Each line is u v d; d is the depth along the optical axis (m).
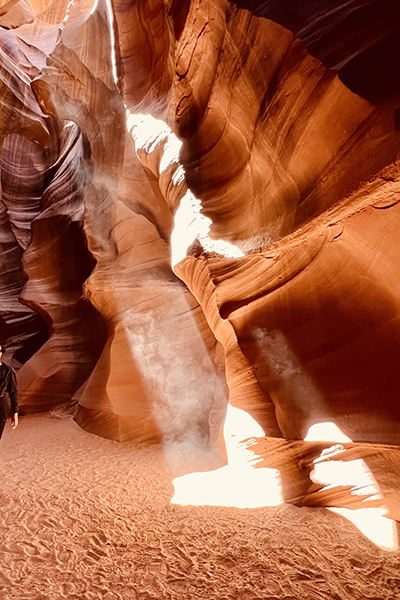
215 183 4.74
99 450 6.50
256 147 3.88
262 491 4.12
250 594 2.50
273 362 4.17
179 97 5.16
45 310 10.87
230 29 3.72
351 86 2.70
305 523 3.45
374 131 2.67
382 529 3.22
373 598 2.42
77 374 10.05
